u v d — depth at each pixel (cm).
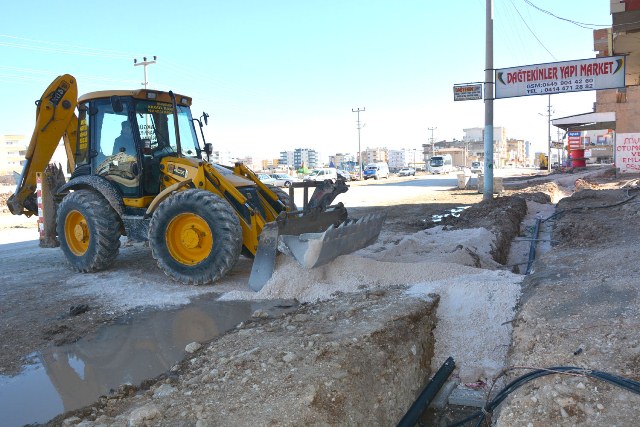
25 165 881
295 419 320
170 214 671
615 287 478
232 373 380
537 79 1673
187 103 835
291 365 384
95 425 321
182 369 425
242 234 669
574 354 370
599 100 2548
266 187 796
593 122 2805
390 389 410
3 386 422
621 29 1716
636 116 2488
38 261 903
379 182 4084
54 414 377
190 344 472
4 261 913
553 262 632
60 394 406
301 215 663
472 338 504
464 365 478
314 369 376
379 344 433
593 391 329
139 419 320
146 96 759
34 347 498
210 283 672
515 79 1692
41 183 868
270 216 755
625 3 1585
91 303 625
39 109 852
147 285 694
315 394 345
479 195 2180
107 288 686
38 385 422
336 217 738
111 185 759
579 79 1633
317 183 730
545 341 399
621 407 312
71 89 878
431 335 512
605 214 1064
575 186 2236
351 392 368
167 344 493
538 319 441
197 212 657
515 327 460
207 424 312
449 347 505
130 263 836
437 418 424
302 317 502
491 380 454
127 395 389
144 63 3931
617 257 599
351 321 480
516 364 392
